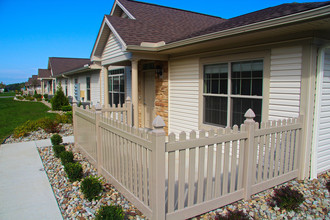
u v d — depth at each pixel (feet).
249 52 14.79
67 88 65.87
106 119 12.59
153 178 8.00
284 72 12.96
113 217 8.29
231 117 16.44
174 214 8.45
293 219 9.36
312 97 12.17
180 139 8.29
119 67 30.94
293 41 12.36
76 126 19.71
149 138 8.15
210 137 8.97
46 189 12.57
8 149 20.44
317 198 10.92
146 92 26.94
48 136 25.64
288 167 12.49
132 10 28.63
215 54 17.22
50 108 60.54
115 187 11.94
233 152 9.91
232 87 16.30
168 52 20.45
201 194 9.07
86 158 17.61
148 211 8.55
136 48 19.22
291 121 11.96
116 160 11.67
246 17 17.54
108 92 32.22
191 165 8.66
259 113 14.61
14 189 12.57
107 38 27.20
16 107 64.03
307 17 9.61
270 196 10.95
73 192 12.06
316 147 12.79
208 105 18.52
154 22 26.96
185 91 20.65
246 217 8.96
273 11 15.60
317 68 12.13
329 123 13.48
